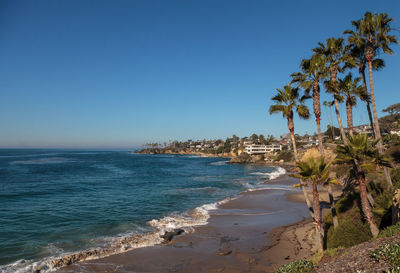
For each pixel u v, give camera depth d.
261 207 27.95
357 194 18.73
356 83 18.86
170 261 14.38
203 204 29.78
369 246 10.16
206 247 16.42
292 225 21.20
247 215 24.50
